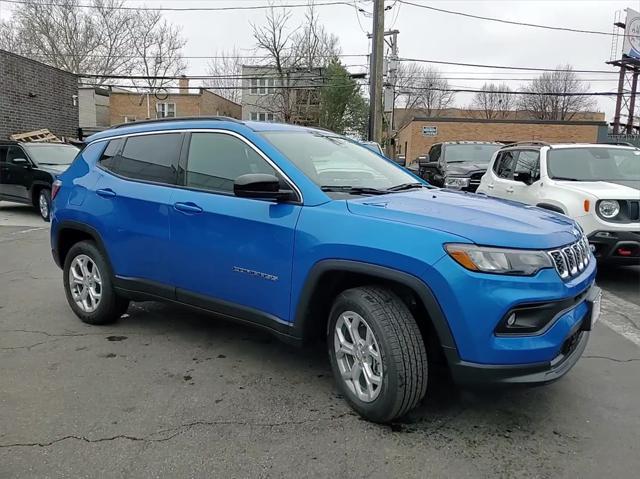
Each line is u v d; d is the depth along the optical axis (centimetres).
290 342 344
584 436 303
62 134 1941
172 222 400
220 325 486
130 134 460
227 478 262
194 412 326
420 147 3450
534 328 282
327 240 316
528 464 275
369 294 309
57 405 332
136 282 434
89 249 472
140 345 436
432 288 281
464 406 336
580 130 3394
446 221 294
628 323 508
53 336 455
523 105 6988
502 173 849
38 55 4125
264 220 347
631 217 612
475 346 277
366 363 313
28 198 1244
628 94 3594
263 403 338
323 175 364
